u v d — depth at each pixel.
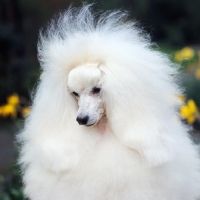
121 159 3.88
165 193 3.99
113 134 3.97
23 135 4.32
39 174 4.12
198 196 4.51
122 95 3.75
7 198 6.09
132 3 16.97
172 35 18.23
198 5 18.70
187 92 9.84
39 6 14.33
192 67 10.88
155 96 3.85
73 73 3.81
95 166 3.91
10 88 13.30
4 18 15.09
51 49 4.04
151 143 3.79
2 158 9.47
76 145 3.94
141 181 3.90
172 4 18.36
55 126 3.98
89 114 3.80
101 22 4.36
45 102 4.01
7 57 14.38
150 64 3.92
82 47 3.87
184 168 4.15
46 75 4.09
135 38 4.14
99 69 3.81
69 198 3.98
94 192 3.92
